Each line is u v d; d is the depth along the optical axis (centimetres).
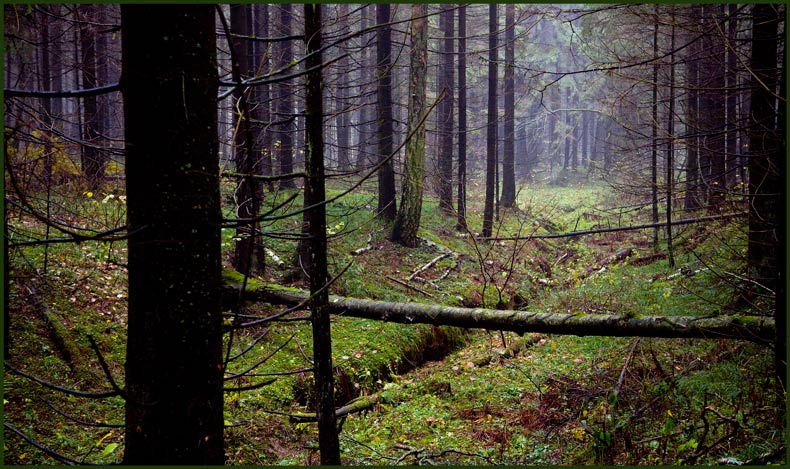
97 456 575
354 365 892
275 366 834
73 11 610
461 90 1688
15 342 680
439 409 771
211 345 293
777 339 582
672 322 625
